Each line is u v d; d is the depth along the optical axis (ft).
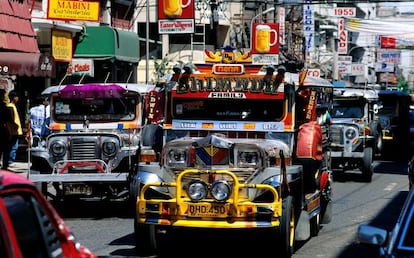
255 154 43.09
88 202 68.49
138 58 121.49
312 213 50.67
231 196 41.93
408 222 24.98
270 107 47.52
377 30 218.38
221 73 47.67
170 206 42.39
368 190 82.99
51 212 20.24
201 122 47.70
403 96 135.03
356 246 49.08
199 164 43.37
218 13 166.91
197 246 49.01
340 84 115.85
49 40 102.73
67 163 60.29
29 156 59.11
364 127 92.12
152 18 164.86
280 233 42.93
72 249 20.92
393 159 132.98
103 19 123.95
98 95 61.98
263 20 176.76
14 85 102.27
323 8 263.49
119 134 61.11
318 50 236.43
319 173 52.95
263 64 47.50
